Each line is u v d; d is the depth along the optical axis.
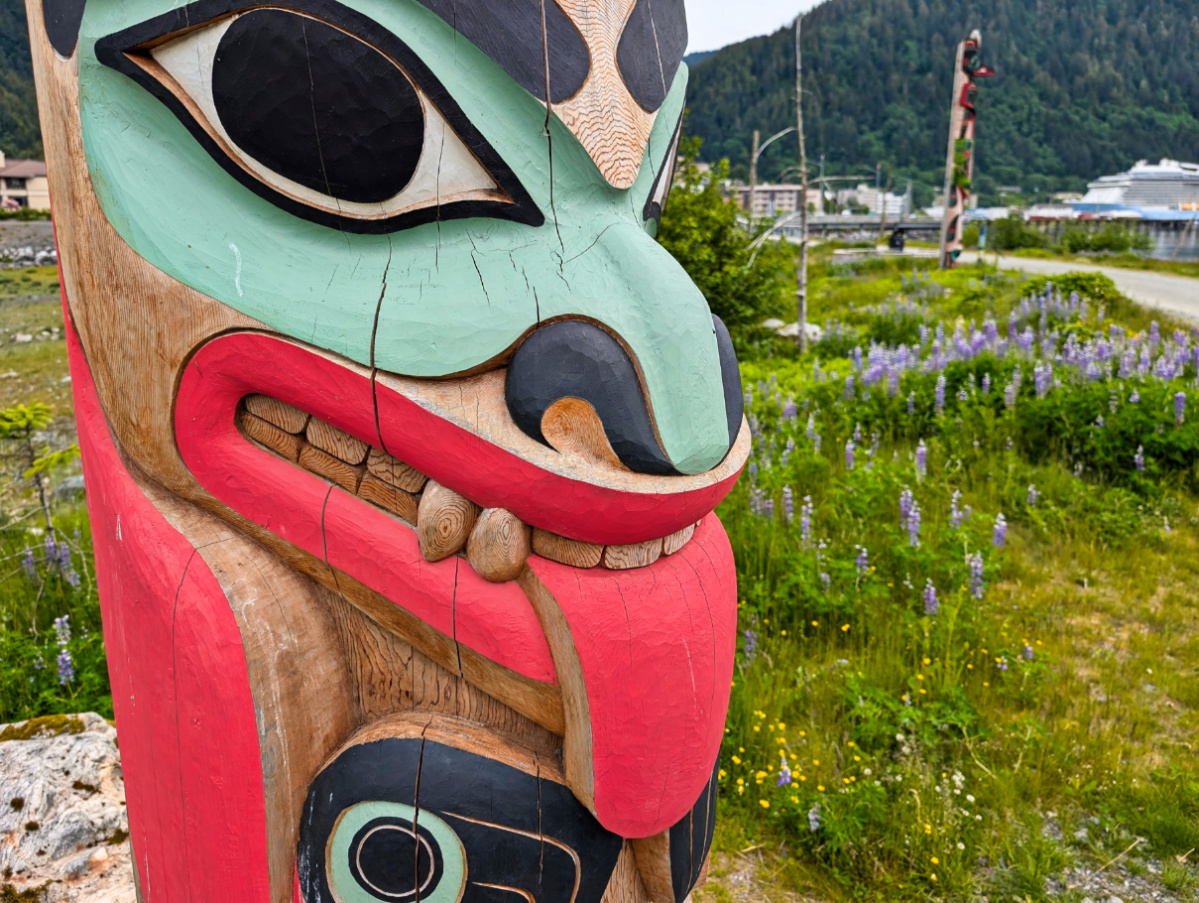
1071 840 2.99
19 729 2.77
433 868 1.23
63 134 1.21
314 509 1.21
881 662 3.78
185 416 1.21
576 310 1.12
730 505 5.21
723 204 9.77
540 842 1.25
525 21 1.07
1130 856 2.94
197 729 1.20
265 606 1.23
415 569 1.19
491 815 1.22
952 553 4.61
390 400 1.11
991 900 2.74
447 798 1.22
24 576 4.60
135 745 1.32
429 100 1.05
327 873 1.26
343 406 1.13
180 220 1.14
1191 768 3.29
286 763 1.24
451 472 1.13
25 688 3.59
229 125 1.09
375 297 1.10
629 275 1.15
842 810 2.94
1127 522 5.23
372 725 1.31
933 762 3.24
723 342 1.38
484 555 1.17
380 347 1.10
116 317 1.20
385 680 1.33
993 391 6.85
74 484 6.22
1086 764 3.28
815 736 3.34
